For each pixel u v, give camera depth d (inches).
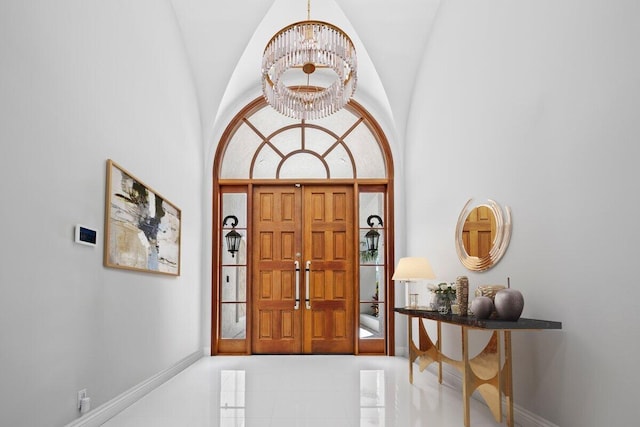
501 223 148.2
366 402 160.4
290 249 270.4
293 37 168.6
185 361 221.6
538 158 129.4
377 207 273.9
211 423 136.3
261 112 279.1
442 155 206.1
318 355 261.7
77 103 122.2
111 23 144.0
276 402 159.8
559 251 118.9
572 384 112.3
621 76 99.0
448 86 201.0
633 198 94.9
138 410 148.3
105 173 137.6
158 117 187.2
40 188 105.2
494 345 129.3
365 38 240.5
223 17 223.8
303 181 272.1
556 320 119.3
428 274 189.2
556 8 122.3
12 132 95.9
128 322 153.4
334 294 268.4
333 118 280.1
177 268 208.5
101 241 134.3
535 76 131.7
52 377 108.7
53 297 109.6
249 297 264.2
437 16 220.7
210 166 267.1
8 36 95.0
